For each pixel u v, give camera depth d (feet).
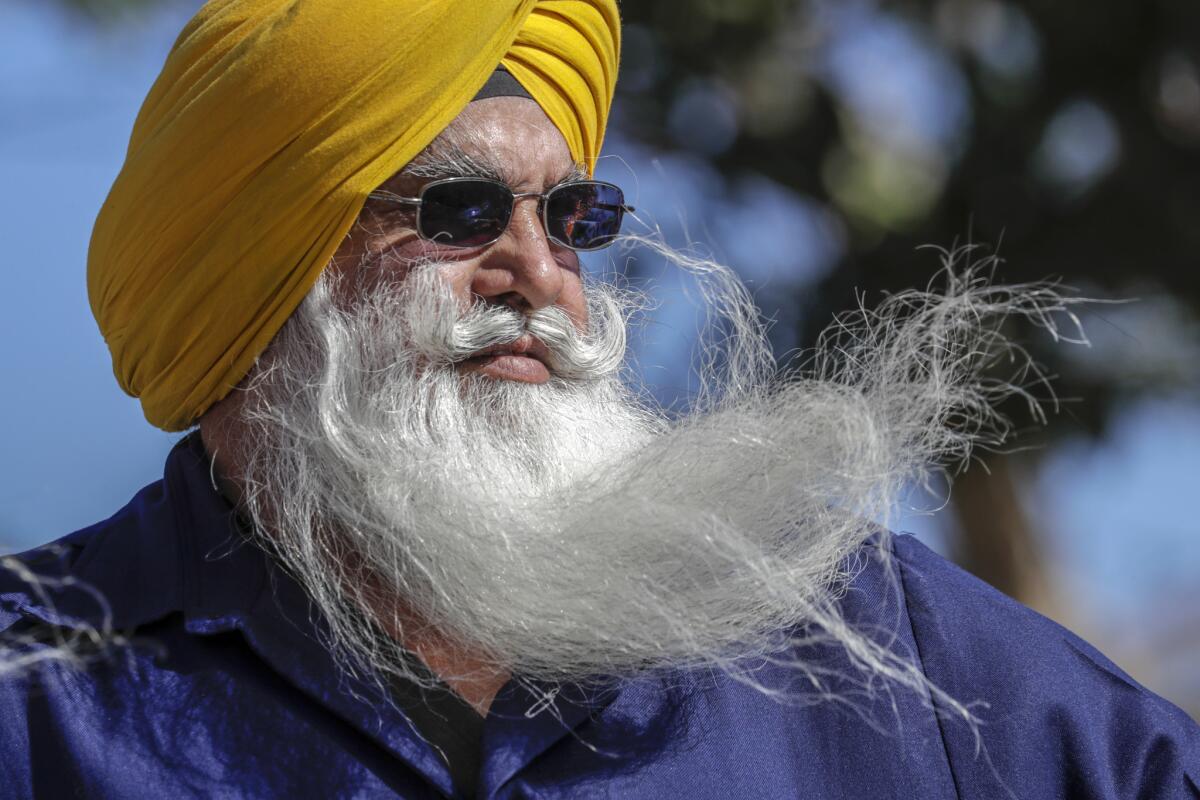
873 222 45.21
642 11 45.37
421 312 16.43
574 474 16.48
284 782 13.98
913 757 15.08
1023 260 43.27
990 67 45.29
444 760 14.35
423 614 15.56
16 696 14.48
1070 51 43.50
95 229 17.33
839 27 47.65
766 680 15.55
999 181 43.96
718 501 15.24
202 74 16.47
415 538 15.46
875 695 15.37
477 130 17.03
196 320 16.43
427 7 16.51
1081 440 42.80
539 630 14.99
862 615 15.98
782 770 14.92
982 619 16.07
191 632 14.83
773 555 15.39
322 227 16.35
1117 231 42.93
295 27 16.26
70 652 14.48
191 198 16.26
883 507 15.23
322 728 14.30
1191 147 42.96
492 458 16.28
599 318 18.30
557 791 14.20
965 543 48.11
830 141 46.09
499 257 16.92
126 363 17.22
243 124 16.17
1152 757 15.42
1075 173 44.65
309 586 15.23
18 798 14.11
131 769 13.98
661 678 15.29
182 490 16.35
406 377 16.40
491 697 15.42
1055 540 49.62
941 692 15.02
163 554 15.58
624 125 45.93
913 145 47.39
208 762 14.06
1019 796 15.03
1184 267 42.70
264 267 16.31
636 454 15.90
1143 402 43.27
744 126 45.65
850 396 15.25
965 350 17.85
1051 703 15.47
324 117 16.24
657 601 14.84
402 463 15.87
